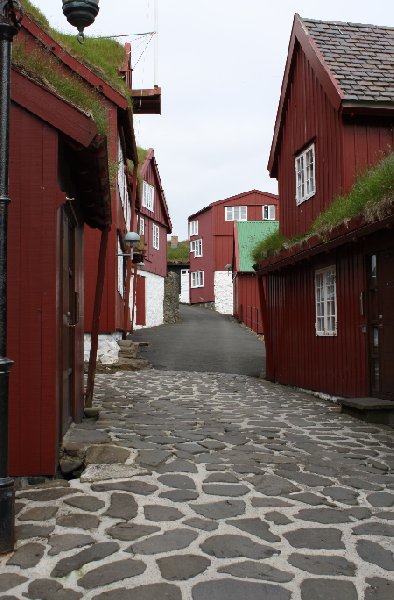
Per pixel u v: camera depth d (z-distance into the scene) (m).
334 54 11.06
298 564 3.10
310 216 11.67
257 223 34.25
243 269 31.31
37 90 4.57
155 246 29.94
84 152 4.83
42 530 3.50
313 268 10.70
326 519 3.77
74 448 5.08
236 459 5.20
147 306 27.86
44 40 11.84
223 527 3.59
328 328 10.05
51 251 4.58
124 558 3.14
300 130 12.30
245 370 15.02
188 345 19.61
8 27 3.40
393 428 6.98
